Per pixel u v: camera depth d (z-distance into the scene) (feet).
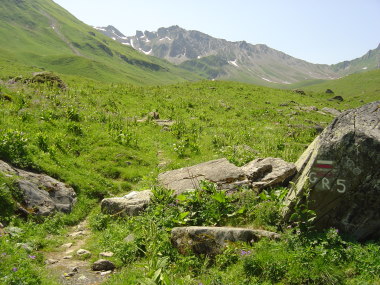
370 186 30.89
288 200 35.86
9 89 92.48
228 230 31.32
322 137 34.78
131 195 48.19
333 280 24.73
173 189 47.65
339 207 32.14
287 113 142.92
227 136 93.61
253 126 111.75
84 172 57.72
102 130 81.10
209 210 37.65
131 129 90.12
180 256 31.19
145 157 72.59
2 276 25.25
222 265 29.12
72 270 30.86
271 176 45.47
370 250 27.89
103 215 45.09
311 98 224.12
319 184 33.06
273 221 35.19
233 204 39.34
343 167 32.14
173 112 119.96
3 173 43.19
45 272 29.22
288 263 26.63
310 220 31.14
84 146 69.36
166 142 86.33
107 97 124.67
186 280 25.45
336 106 211.82
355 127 32.45
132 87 160.25
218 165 50.83
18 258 28.50
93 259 33.83
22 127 64.95
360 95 572.10
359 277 24.94
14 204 40.22
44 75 121.90
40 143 59.77
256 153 72.13
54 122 74.23
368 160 30.96
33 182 46.14
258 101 169.68
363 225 31.12
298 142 90.94
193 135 90.89
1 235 34.09
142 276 27.25
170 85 199.82
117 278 28.96
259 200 41.14
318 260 26.35
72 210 46.93
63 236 40.27
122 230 39.86
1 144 49.57
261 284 25.48
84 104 103.96
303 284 25.21
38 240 36.40
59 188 48.37
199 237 31.60
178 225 37.06
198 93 172.04
